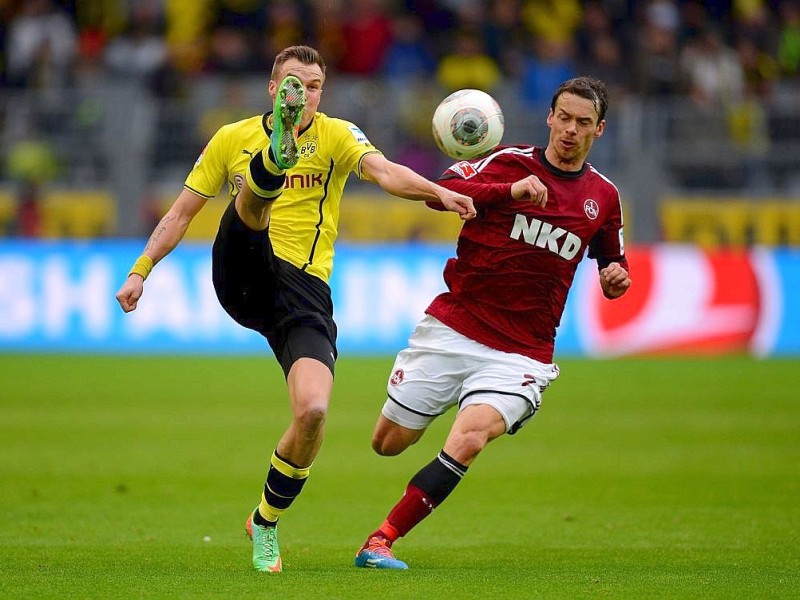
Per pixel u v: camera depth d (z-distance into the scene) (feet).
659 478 110.32
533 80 247.91
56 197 226.79
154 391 170.81
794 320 218.79
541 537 84.23
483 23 254.27
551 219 72.64
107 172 227.20
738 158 230.48
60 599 59.88
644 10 268.21
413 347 75.51
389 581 65.36
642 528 87.45
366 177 69.72
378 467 117.80
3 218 226.38
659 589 63.57
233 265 68.08
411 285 214.28
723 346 217.36
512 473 113.60
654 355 215.72
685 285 216.33
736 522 89.71
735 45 267.39
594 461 120.16
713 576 68.13
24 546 78.64
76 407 155.94
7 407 155.53
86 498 99.19
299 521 91.45
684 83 248.73
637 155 229.04
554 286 73.61
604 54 251.80
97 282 214.48
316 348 68.33
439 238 226.38
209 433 136.56
